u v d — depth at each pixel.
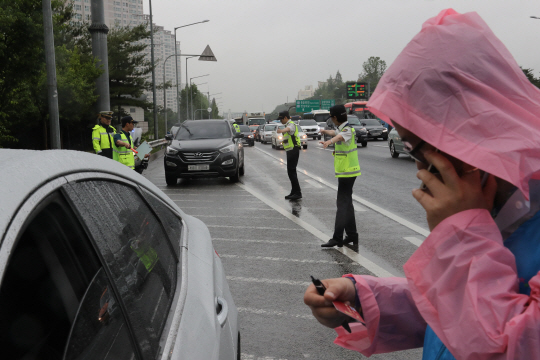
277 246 6.75
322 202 10.45
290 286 5.06
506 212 0.94
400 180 13.54
